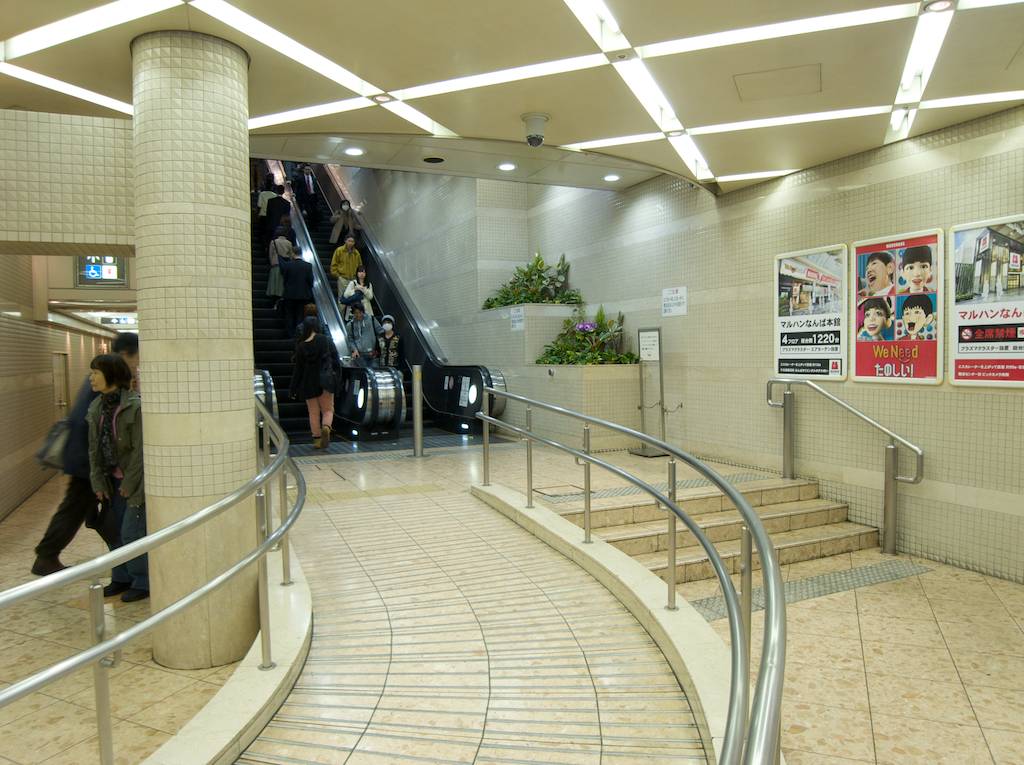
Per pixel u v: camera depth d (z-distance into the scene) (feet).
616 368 25.98
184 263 11.18
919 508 17.29
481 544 14.80
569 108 15.44
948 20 10.91
